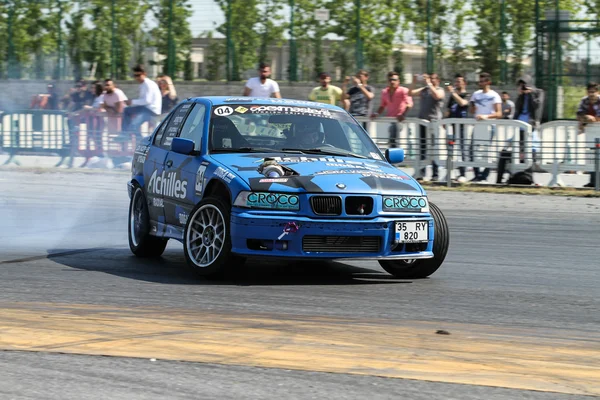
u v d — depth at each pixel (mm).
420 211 12641
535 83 40031
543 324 10219
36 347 8672
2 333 9211
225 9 45156
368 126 29656
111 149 32594
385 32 41812
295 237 11953
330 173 12547
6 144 34875
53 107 44125
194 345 8766
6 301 10945
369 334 9383
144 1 46875
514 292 12297
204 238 12750
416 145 28812
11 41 48938
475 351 8742
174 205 13891
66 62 48375
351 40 42312
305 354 8484
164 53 46594
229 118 13969
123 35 47406
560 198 24828
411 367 8094
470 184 27734
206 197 12789
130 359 8258
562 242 17531
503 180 28766
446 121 28281
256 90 28781
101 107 32844
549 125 27297
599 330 9969
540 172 27219
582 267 14633
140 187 15219
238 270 13586
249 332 9352
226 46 45344
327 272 13711
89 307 10625
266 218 11938
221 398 7160
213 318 10047
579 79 39688
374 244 12289
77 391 7324
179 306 10750
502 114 29125
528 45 40062
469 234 18500
